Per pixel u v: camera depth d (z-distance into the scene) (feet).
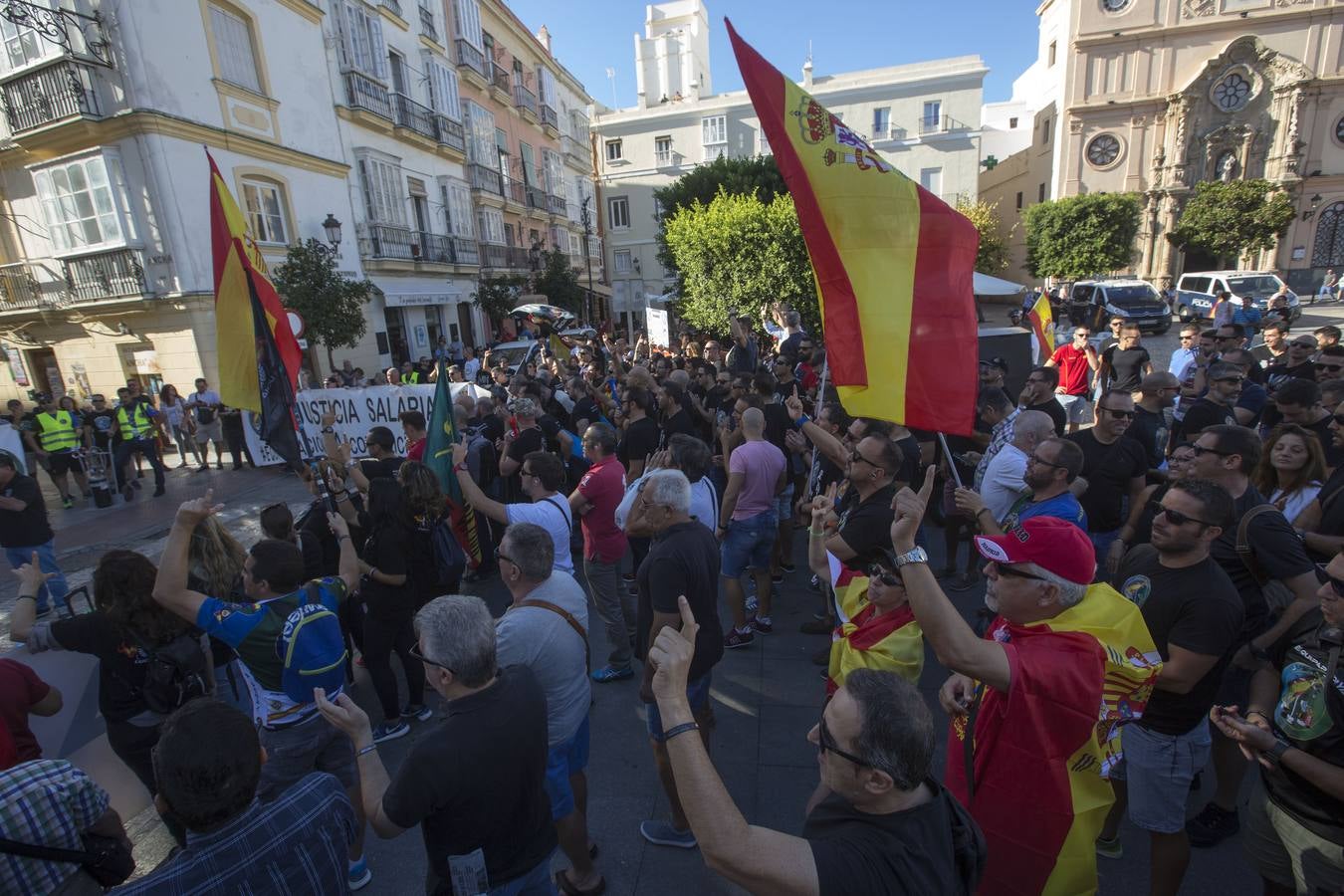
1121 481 13.85
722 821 4.37
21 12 39.34
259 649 8.57
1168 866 8.17
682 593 9.57
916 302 9.20
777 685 14.33
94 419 35.01
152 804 11.24
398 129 64.18
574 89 120.78
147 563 9.15
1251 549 9.20
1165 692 7.97
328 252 46.88
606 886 9.63
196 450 41.45
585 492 14.56
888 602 8.30
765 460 15.52
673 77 163.63
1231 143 111.14
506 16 92.17
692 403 27.53
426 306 70.74
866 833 4.55
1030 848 6.24
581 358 42.01
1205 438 10.82
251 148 47.96
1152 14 110.63
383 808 6.29
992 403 18.81
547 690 8.80
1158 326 70.33
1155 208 115.24
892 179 9.36
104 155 42.24
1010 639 6.88
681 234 59.47
